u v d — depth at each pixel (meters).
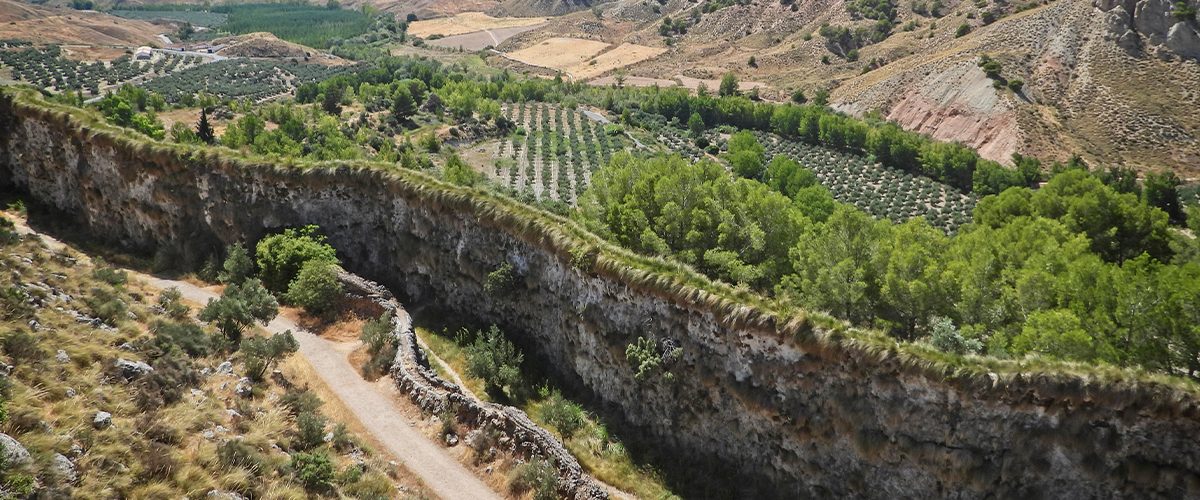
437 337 36.09
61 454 18.70
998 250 37.34
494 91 138.75
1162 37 125.81
